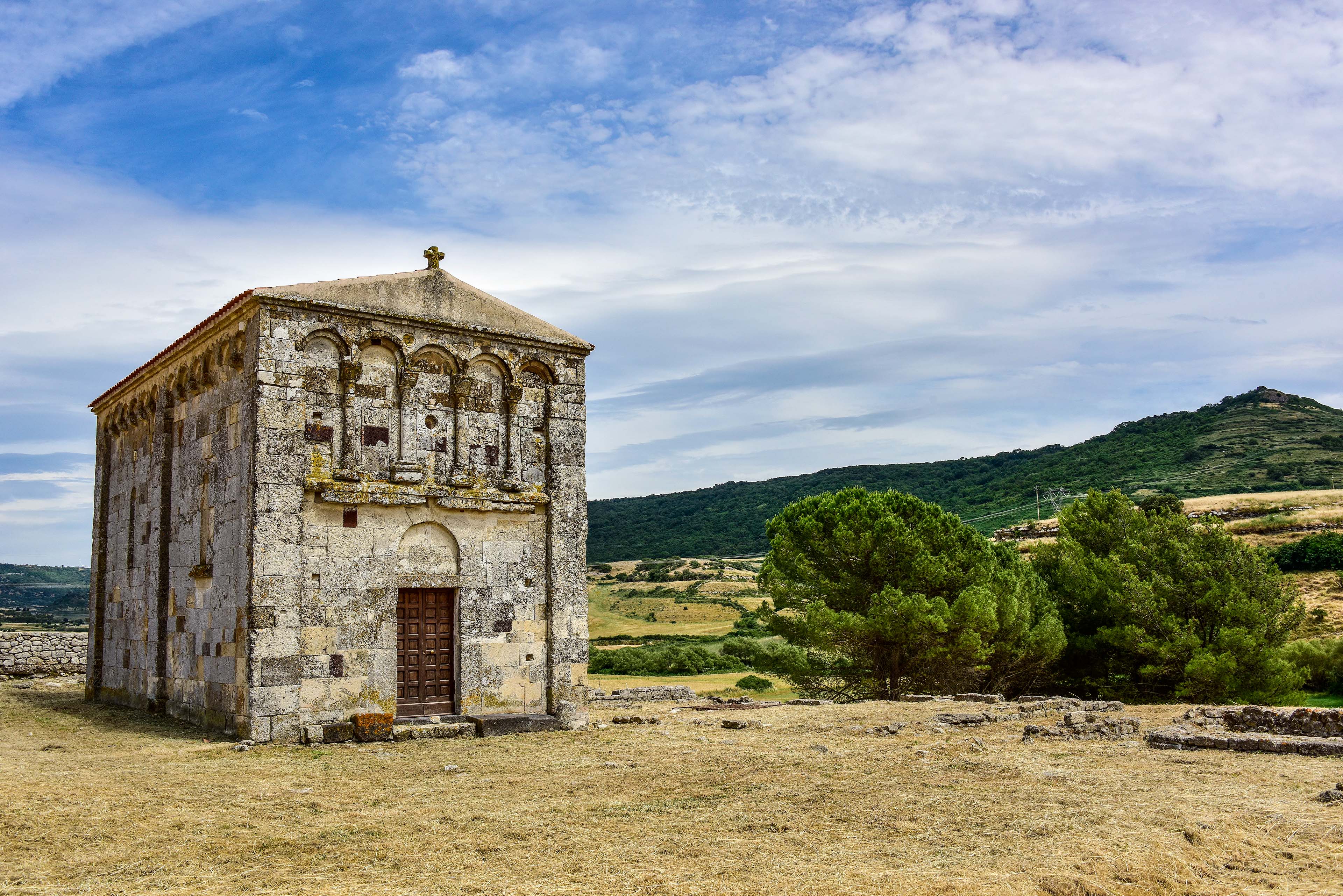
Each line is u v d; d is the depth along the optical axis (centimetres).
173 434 2705
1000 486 16762
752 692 5259
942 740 1991
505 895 982
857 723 2289
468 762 1847
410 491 2291
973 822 1249
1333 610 5628
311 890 1008
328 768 1775
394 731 2134
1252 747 1756
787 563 3953
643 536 19725
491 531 2439
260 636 2062
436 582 2333
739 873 1040
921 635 3512
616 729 2361
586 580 2573
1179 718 2192
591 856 1124
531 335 2538
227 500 2259
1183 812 1261
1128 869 1014
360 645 2191
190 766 1788
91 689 3161
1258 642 3697
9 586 15950
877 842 1165
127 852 1161
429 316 2411
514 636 2438
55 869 1093
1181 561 3978
